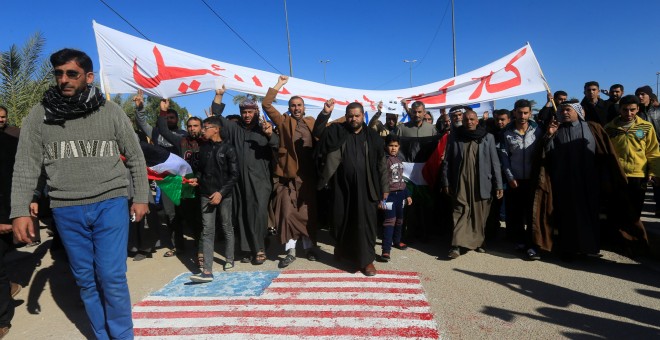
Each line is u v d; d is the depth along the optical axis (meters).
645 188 4.80
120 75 5.11
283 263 4.66
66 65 2.37
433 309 3.46
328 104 4.36
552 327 3.11
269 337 3.04
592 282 4.02
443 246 5.46
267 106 4.60
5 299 3.19
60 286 4.14
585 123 4.66
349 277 4.27
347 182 4.38
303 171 4.75
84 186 2.52
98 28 5.02
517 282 4.05
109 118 2.58
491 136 4.92
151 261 4.95
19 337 3.16
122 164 2.69
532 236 4.71
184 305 3.62
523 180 4.99
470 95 6.40
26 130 2.48
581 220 4.55
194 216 5.10
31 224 2.49
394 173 4.96
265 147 4.81
